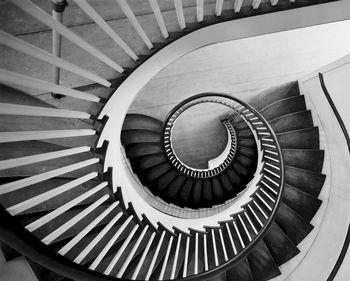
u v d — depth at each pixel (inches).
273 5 82.2
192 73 185.3
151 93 186.7
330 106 140.0
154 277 118.9
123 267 95.4
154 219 147.4
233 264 120.8
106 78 84.2
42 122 85.8
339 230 125.2
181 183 218.1
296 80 178.5
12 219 50.4
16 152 83.4
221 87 185.6
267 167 171.5
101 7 86.4
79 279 69.7
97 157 96.0
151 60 88.0
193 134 227.0
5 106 45.2
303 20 90.7
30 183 60.5
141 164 205.0
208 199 215.3
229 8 82.5
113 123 105.0
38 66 81.4
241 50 184.2
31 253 56.0
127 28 85.1
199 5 73.4
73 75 84.0
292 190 153.3
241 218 157.9
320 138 155.9
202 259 140.4
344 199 129.1
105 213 91.5
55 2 56.6
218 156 235.1
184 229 154.4
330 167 145.3
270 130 152.4
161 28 76.0
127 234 111.7
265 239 147.7
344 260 117.0
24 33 83.7
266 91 180.4
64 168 71.4
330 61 180.1
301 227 147.5
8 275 71.7
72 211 92.6
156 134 189.9
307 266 136.8
